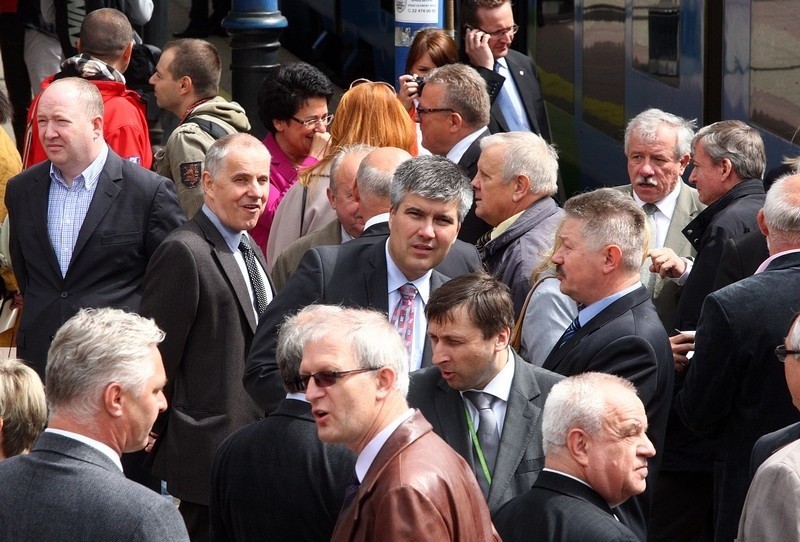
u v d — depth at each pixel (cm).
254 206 1973
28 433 1509
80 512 1216
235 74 3297
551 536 1330
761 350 1706
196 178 2492
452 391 1562
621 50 3322
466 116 2394
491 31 3011
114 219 2183
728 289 1734
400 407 1298
